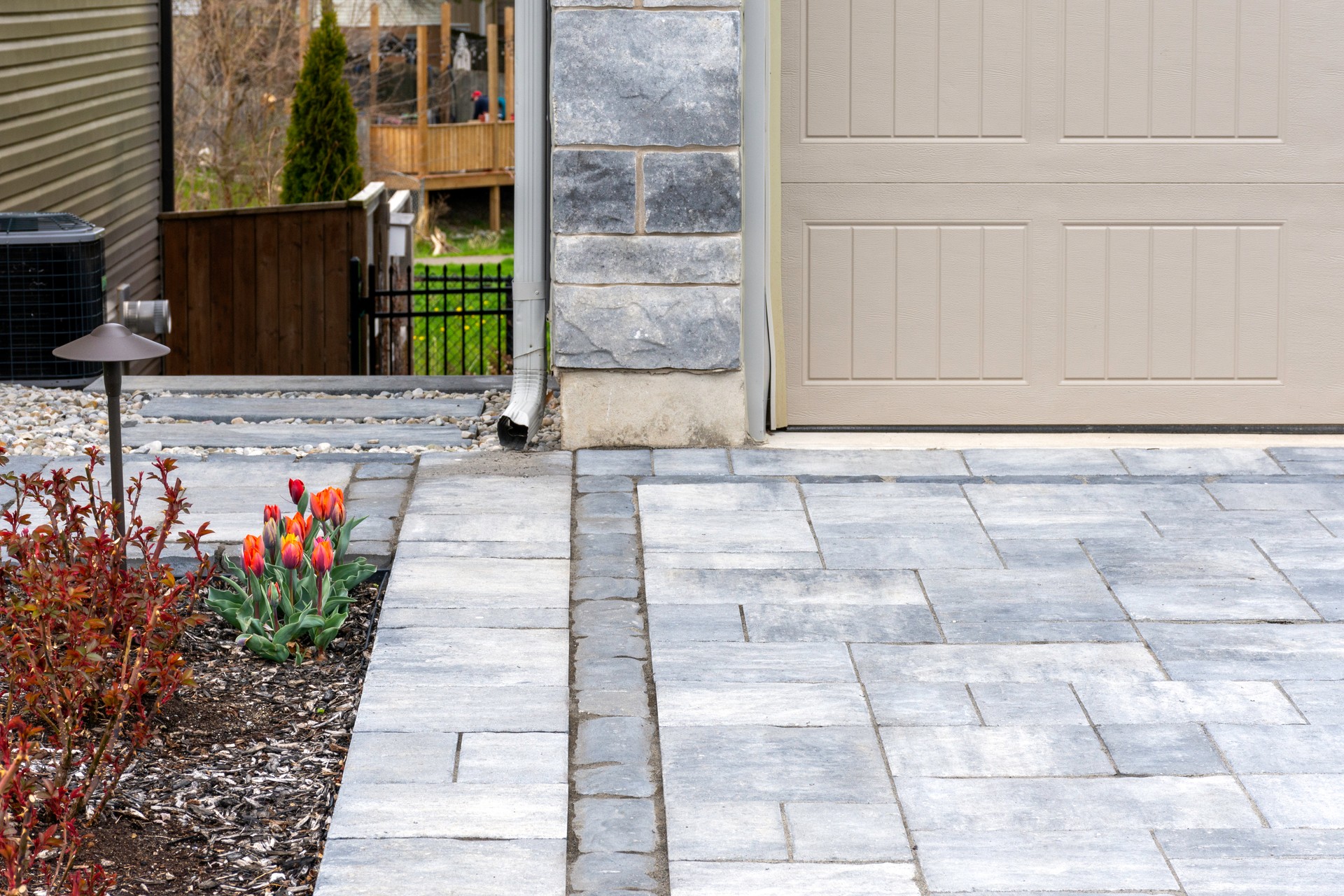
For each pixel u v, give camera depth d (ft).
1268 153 20.42
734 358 19.33
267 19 68.49
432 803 10.88
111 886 9.74
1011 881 9.98
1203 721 12.35
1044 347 20.76
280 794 11.32
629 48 18.51
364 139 79.00
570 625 14.12
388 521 16.85
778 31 19.51
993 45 20.13
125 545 12.46
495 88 85.97
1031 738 12.02
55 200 31.09
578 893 9.86
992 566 15.69
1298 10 20.20
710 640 13.85
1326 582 15.30
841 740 11.97
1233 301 20.74
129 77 37.06
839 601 14.79
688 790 11.16
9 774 8.99
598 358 19.29
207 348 36.22
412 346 43.24
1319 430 20.92
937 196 20.42
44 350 23.41
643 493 17.79
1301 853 10.35
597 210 18.86
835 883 9.96
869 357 20.74
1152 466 19.01
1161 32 20.17
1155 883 9.98
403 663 13.17
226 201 68.80
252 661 13.67
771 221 19.88
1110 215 20.52
